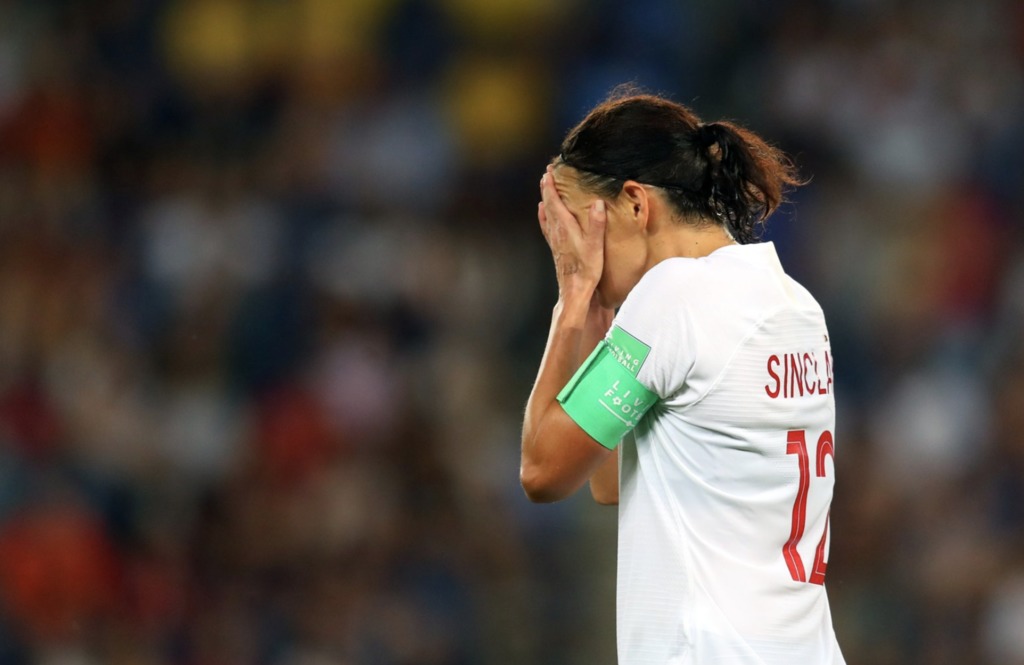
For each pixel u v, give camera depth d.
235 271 34.31
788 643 9.19
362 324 33.12
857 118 37.59
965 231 35.66
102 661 28.00
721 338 9.23
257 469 30.64
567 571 29.45
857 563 29.69
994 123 38.34
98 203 35.81
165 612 28.77
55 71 37.66
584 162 9.71
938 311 34.25
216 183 36.19
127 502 29.92
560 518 30.23
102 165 36.91
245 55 38.47
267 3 38.84
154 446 31.06
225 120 37.88
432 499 30.28
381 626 28.52
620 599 9.64
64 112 37.09
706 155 9.63
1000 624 28.89
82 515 29.11
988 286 35.28
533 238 36.16
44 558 28.27
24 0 38.53
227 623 28.72
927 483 30.89
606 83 37.31
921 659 28.80
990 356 33.41
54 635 27.86
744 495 9.27
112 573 28.83
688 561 9.26
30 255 33.66
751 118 37.75
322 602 28.70
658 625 9.34
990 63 39.31
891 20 39.06
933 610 29.16
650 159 9.55
